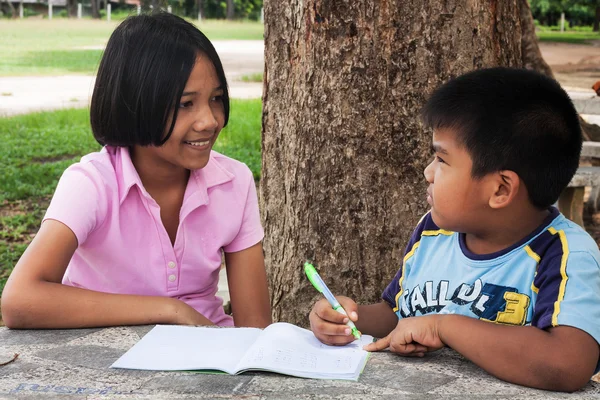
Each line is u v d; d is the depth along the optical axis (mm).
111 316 1940
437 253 1956
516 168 1665
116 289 2207
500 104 1672
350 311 1819
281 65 2875
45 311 1914
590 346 1540
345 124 2686
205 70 2006
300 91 2781
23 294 1923
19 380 1562
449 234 1943
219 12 47812
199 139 2035
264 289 2369
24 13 44281
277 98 2924
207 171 2234
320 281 1851
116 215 2127
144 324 1964
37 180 7492
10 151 8688
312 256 2818
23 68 18062
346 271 2771
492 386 1528
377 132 2666
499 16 2711
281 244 2982
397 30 2600
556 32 36688
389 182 2691
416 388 1510
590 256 1659
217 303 2367
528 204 1719
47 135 9664
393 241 2723
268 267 3086
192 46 1988
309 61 2727
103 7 48531
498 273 1787
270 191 3027
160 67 1958
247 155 8297
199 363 1632
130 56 1991
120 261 2172
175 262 2199
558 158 1684
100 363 1661
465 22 2615
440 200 1748
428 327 1671
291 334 1790
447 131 1717
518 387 1530
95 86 2072
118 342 1809
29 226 6164
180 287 2229
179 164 2068
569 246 1683
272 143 2992
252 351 1675
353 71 2646
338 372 1575
